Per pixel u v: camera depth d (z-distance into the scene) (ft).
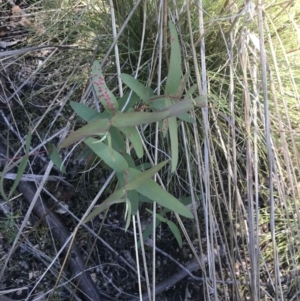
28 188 1.81
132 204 1.19
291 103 1.80
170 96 1.11
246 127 1.46
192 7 1.60
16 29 2.08
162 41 1.48
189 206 1.84
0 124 1.91
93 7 1.80
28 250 1.80
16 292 1.77
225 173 1.87
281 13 1.68
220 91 1.65
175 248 1.90
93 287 1.77
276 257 1.32
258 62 1.61
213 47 1.76
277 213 1.93
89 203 1.89
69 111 1.95
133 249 1.88
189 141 1.74
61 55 1.96
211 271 1.45
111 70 1.81
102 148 1.08
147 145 1.77
